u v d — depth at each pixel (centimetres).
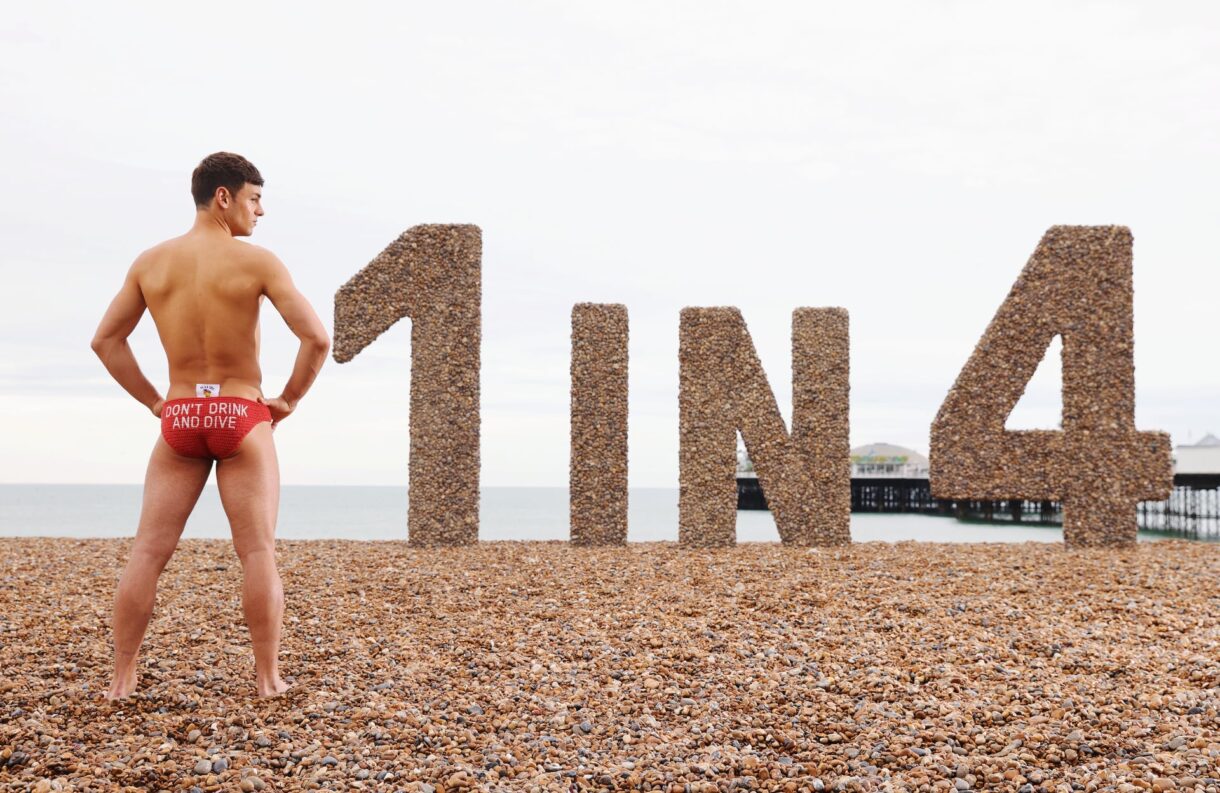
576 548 1071
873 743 432
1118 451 1052
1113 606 705
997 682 525
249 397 463
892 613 686
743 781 388
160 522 464
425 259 1095
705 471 1088
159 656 550
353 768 396
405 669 549
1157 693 493
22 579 796
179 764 392
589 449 1105
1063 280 1064
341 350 1083
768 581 810
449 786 380
